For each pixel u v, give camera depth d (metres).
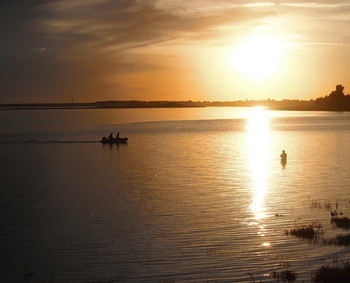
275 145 64.62
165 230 21.94
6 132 98.75
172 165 44.28
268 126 114.38
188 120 157.62
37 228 22.62
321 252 18.56
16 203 28.08
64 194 30.70
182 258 18.22
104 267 17.50
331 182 33.78
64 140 76.81
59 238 21.00
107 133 93.19
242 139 75.50
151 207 26.56
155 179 36.22
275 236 20.77
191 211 25.47
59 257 18.66
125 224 23.06
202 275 16.50
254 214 24.64
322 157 49.59
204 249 19.20
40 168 43.44
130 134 89.94
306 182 33.91
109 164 45.84
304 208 25.83
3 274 17.11
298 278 15.98
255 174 37.97
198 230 21.86
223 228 22.12
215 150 58.25
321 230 21.55
